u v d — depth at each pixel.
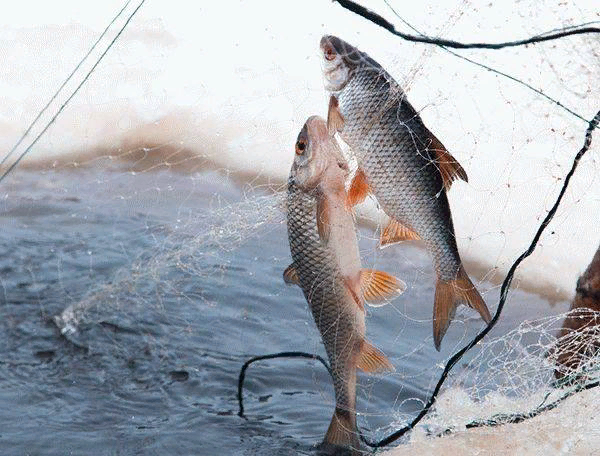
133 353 5.29
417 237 4.05
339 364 4.07
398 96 3.77
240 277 6.11
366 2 7.48
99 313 5.64
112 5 10.34
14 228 6.79
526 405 4.38
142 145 8.16
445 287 3.98
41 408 4.77
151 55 9.12
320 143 3.77
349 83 3.74
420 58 4.54
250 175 7.52
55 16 10.01
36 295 5.84
